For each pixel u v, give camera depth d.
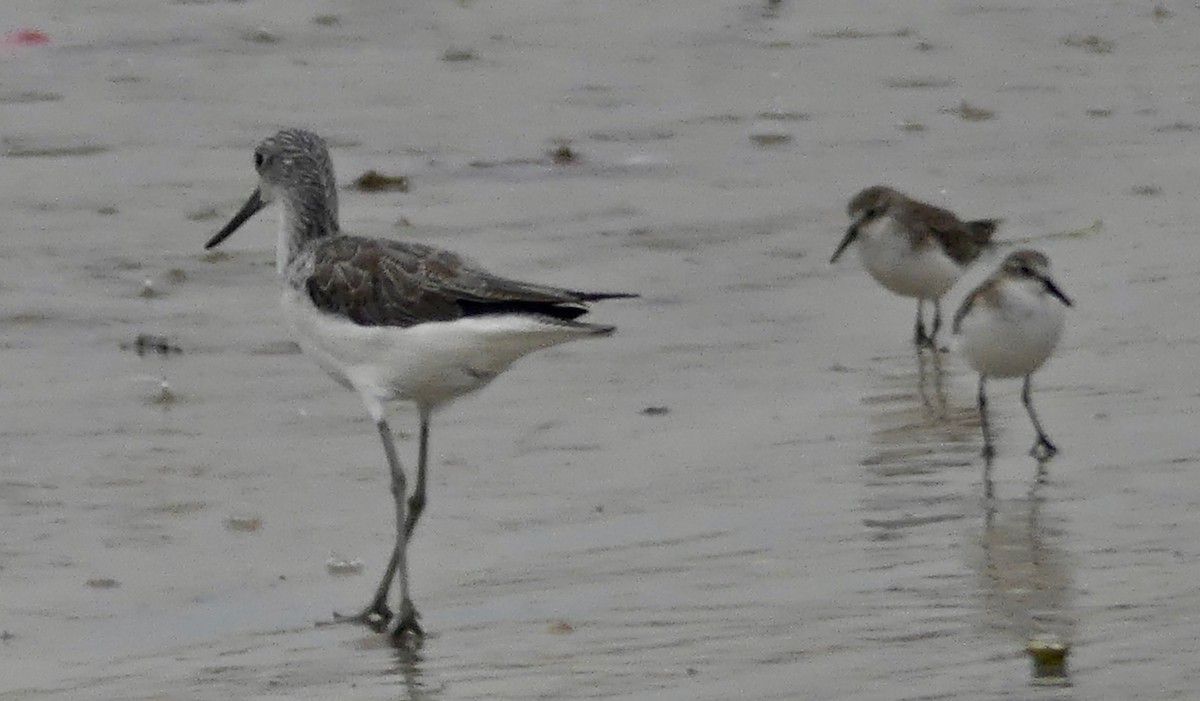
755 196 21.17
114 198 20.31
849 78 26.17
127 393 15.37
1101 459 13.97
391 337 11.62
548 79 25.73
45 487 13.48
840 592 11.55
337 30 27.50
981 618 11.05
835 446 14.45
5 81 24.72
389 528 12.97
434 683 10.45
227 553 12.49
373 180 21.14
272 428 14.76
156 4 28.22
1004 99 25.27
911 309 18.28
